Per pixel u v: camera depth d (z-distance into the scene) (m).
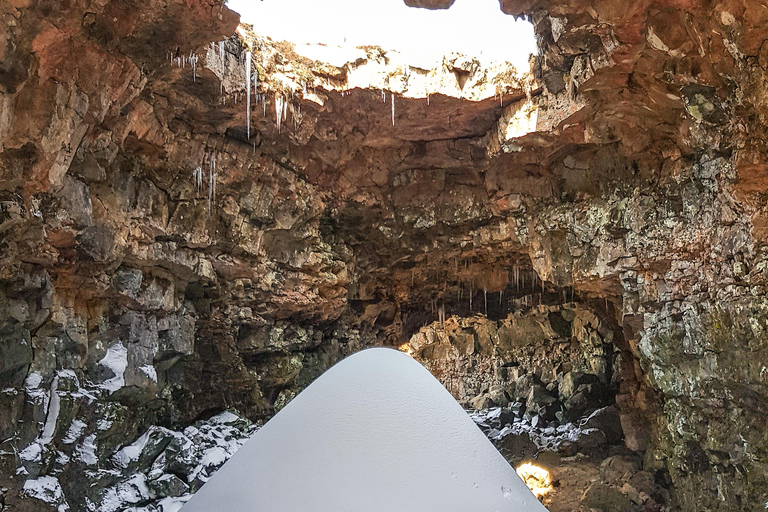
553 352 25.16
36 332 11.25
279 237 17.30
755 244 11.10
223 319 16.84
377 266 20.50
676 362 14.75
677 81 11.38
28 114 9.08
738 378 12.24
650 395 18.38
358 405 2.08
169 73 12.00
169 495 13.40
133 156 13.02
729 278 12.14
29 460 10.41
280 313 18.52
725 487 13.23
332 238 19.31
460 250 19.70
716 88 10.89
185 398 16.12
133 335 13.54
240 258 16.28
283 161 16.19
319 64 14.48
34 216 10.11
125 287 13.11
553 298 22.53
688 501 14.88
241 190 15.71
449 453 2.03
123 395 13.16
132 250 13.10
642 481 17.20
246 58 13.27
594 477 18.27
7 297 10.40
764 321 11.16
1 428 10.20
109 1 9.16
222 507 1.96
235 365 17.27
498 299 23.05
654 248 14.66
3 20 8.14
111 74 10.44
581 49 11.95
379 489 1.94
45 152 9.43
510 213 18.09
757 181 10.70
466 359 27.81
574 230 16.84
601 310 20.33
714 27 9.79
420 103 15.20
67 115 9.66
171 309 14.75
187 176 14.39
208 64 12.15
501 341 26.41
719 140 11.43
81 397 11.86
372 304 22.05
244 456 2.05
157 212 13.73
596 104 13.46
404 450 2.01
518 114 14.94
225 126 14.28
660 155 14.59
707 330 12.98
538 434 21.94
